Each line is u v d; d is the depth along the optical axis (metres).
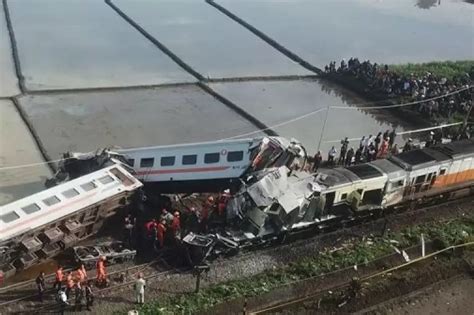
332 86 54.41
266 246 29.02
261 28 69.88
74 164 32.78
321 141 42.69
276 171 28.98
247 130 43.50
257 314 24.42
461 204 35.38
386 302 26.30
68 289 23.66
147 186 32.09
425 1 97.12
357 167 32.12
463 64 60.50
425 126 46.44
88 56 54.44
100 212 28.36
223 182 31.28
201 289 25.56
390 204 32.66
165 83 50.31
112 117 43.03
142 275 24.98
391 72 53.81
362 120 47.41
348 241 30.34
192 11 73.69
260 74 55.25
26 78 47.78
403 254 29.47
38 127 40.06
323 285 26.81
